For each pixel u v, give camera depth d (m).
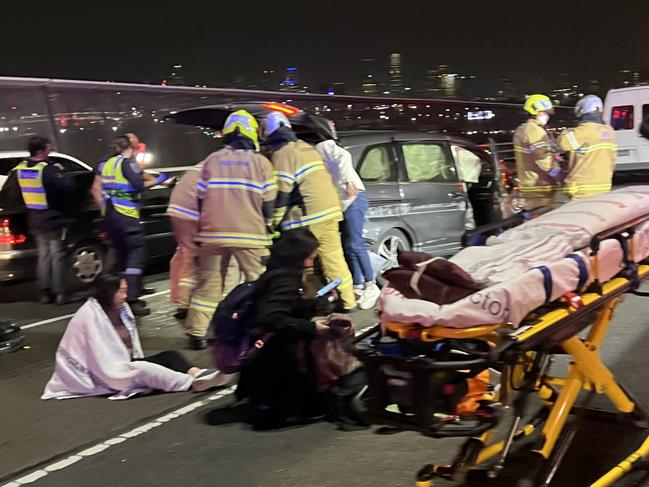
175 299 7.09
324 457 4.08
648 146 15.48
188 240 6.08
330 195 6.47
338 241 6.63
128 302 7.55
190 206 5.96
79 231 8.55
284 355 4.44
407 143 8.11
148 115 12.04
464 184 8.59
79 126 11.27
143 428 4.64
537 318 3.12
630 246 3.71
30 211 8.20
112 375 5.16
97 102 11.45
